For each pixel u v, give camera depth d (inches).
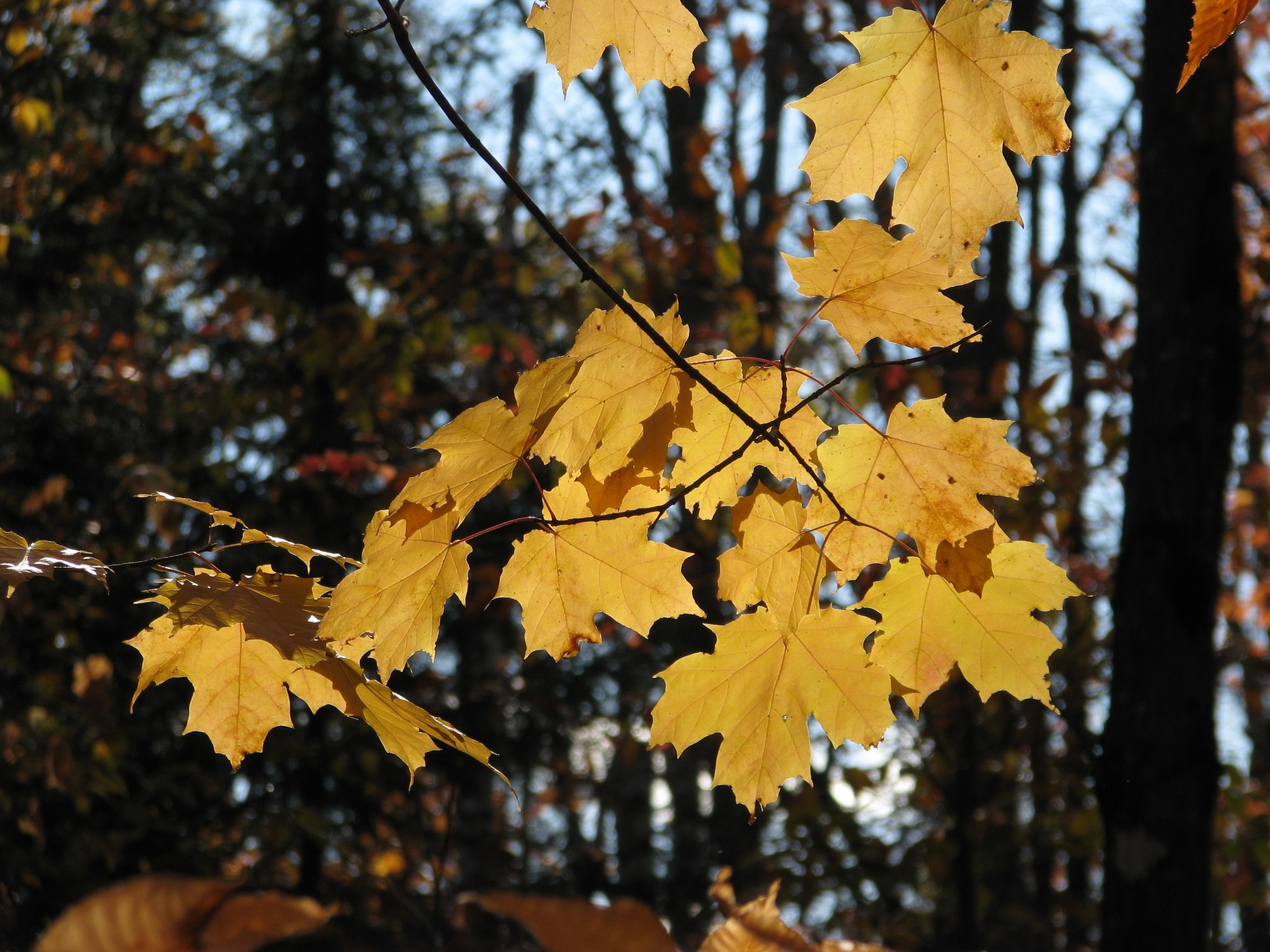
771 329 237.1
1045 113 49.3
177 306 342.0
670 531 226.2
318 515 240.8
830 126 51.0
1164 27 160.4
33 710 200.8
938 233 52.7
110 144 271.9
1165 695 151.8
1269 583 288.5
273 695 62.9
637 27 52.6
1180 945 147.5
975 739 211.2
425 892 244.1
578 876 310.5
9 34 220.1
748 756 62.5
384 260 281.9
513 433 50.6
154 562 55.9
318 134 307.3
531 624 60.1
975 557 57.4
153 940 10.8
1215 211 157.5
